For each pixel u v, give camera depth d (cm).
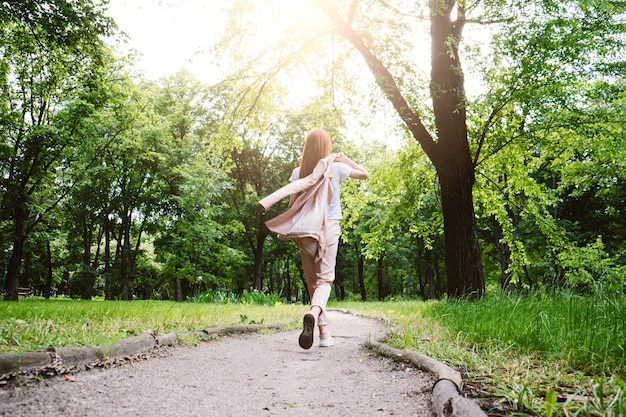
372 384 266
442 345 346
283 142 2964
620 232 2334
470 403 176
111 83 1923
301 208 412
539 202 1420
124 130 2392
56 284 5081
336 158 442
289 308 1087
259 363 333
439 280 4016
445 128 912
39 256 3806
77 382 235
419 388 245
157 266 3997
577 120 1047
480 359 290
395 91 928
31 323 407
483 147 1138
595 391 182
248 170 3036
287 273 3947
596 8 834
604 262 1331
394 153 1357
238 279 3644
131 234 3594
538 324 349
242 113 1234
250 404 218
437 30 919
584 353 267
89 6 1109
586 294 440
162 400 214
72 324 420
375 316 846
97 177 2694
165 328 448
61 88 1855
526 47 833
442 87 902
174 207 2814
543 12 810
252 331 533
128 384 240
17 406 187
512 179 1324
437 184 1329
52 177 2025
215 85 1163
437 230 1384
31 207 1917
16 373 231
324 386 262
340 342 473
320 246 409
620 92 1016
